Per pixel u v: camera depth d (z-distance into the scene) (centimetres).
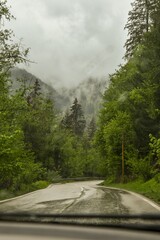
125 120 5528
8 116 2412
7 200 2184
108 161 6225
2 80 2188
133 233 435
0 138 2106
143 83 4212
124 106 5525
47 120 6078
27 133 5775
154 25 3853
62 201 1898
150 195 2347
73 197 2238
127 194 2594
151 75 3716
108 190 3275
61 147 8075
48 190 3509
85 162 11081
